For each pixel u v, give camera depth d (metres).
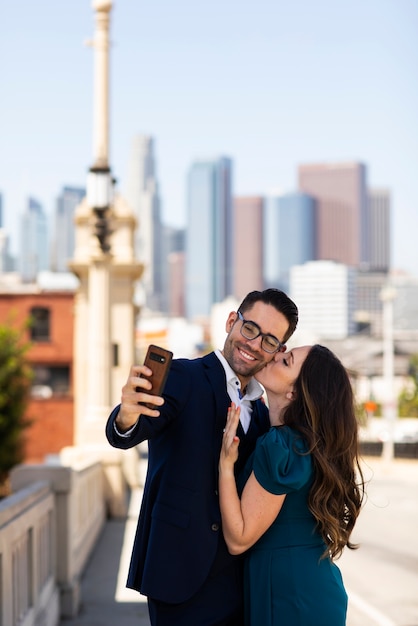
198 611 3.45
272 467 3.34
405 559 13.12
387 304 42.50
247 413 3.71
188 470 3.43
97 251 15.05
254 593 3.42
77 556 9.27
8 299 51.59
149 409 3.25
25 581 6.00
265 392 3.75
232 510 3.36
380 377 73.75
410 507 22.34
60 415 50.31
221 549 3.46
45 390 51.22
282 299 3.62
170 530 3.41
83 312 24.11
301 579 3.37
